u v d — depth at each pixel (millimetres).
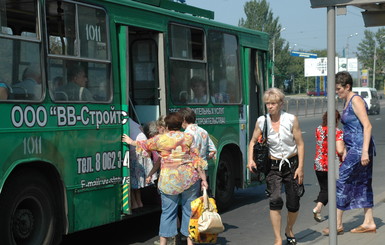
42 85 6547
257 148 7039
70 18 7000
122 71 7809
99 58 7445
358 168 7695
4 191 6152
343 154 7957
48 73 6637
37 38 6520
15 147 6148
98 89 7391
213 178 9914
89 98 7215
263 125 7008
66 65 6906
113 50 7703
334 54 5434
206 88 9852
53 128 6641
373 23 6996
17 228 6379
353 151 7668
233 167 10820
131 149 7875
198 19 9711
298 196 7098
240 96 10961
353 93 7750
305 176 14984
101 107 7383
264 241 8148
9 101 6102
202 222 6793
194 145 6977
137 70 8992
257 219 9750
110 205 7504
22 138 6234
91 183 7176
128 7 8016
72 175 6895
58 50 6801
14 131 6145
